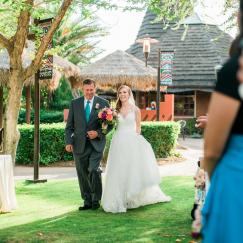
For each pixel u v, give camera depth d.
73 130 6.91
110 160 6.88
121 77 18.61
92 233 5.43
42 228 5.69
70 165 12.38
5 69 13.73
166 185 9.05
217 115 2.00
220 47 28.06
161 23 30.16
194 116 27.06
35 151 9.56
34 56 8.56
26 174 10.67
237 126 2.06
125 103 7.05
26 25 8.09
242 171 2.04
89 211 6.72
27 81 14.61
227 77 1.97
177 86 26.92
